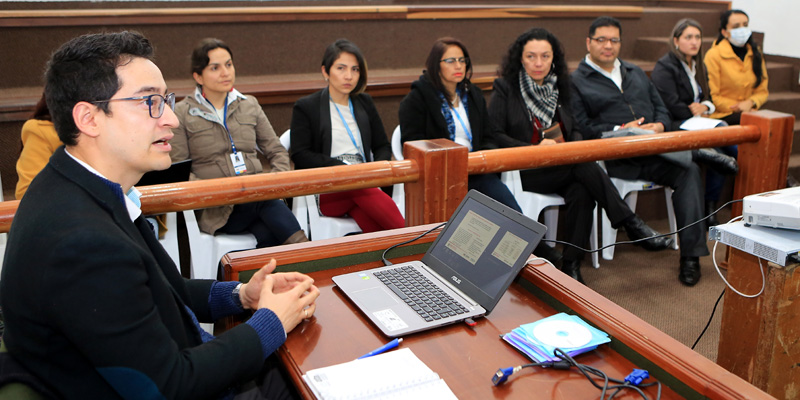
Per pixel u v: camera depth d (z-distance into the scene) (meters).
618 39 3.43
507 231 1.33
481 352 1.13
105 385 1.02
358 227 2.67
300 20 3.94
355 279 1.36
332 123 2.91
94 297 0.94
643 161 3.18
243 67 3.91
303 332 1.20
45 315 0.95
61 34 3.42
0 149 3.08
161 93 1.09
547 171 2.98
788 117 2.87
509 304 1.31
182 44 3.72
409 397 0.98
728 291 1.87
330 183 2.06
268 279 1.25
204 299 1.35
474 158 2.29
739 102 4.17
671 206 3.36
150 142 1.08
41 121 2.31
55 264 0.93
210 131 2.64
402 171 2.17
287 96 3.55
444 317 1.22
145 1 3.93
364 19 4.12
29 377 0.98
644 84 3.59
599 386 1.01
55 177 1.04
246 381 1.16
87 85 1.02
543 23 4.64
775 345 1.71
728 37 4.15
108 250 0.95
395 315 1.22
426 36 4.34
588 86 3.50
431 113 2.96
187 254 2.61
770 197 1.74
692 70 3.94
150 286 1.05
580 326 1.17
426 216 2.23
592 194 2.91
